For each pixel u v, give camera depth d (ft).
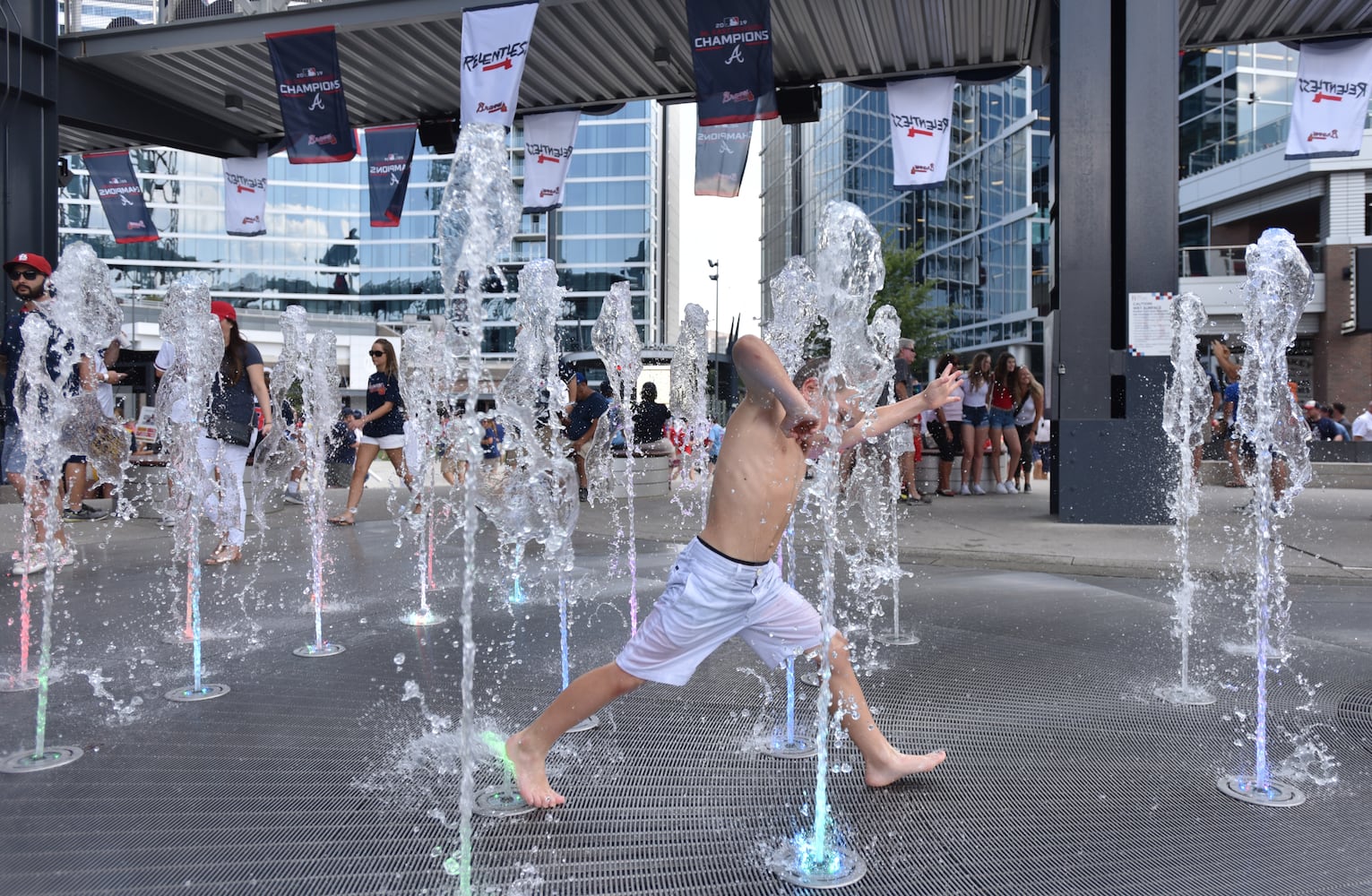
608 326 16.42
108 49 37.01
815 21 34.63
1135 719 11.03
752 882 7.07
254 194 47.73
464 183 6.95
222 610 16.79
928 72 38.91
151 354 37.60
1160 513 27.63
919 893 6.88
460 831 7.91
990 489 41.16
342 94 35.04
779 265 235.61
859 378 8.43
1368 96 33.83
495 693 11.87
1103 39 27.25
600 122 231.50
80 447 21.07
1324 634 15.37
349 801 8.50
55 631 15.14
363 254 268.00
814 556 23.50
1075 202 27.53
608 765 9.45
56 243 34.06
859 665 13.42
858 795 8.77
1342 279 89.45
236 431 21.07
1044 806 8.53
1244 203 101.30
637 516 32.24
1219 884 7.01
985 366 38.78
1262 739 9.21
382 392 29.17
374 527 28.99
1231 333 86.17
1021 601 18.01
